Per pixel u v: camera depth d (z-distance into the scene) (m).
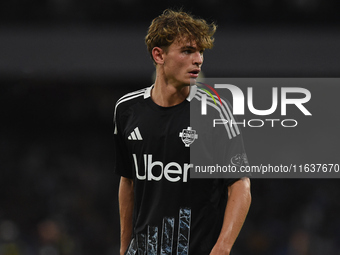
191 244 8.86
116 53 40.53
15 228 36.59
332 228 40.56
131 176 10.11
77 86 49.84
